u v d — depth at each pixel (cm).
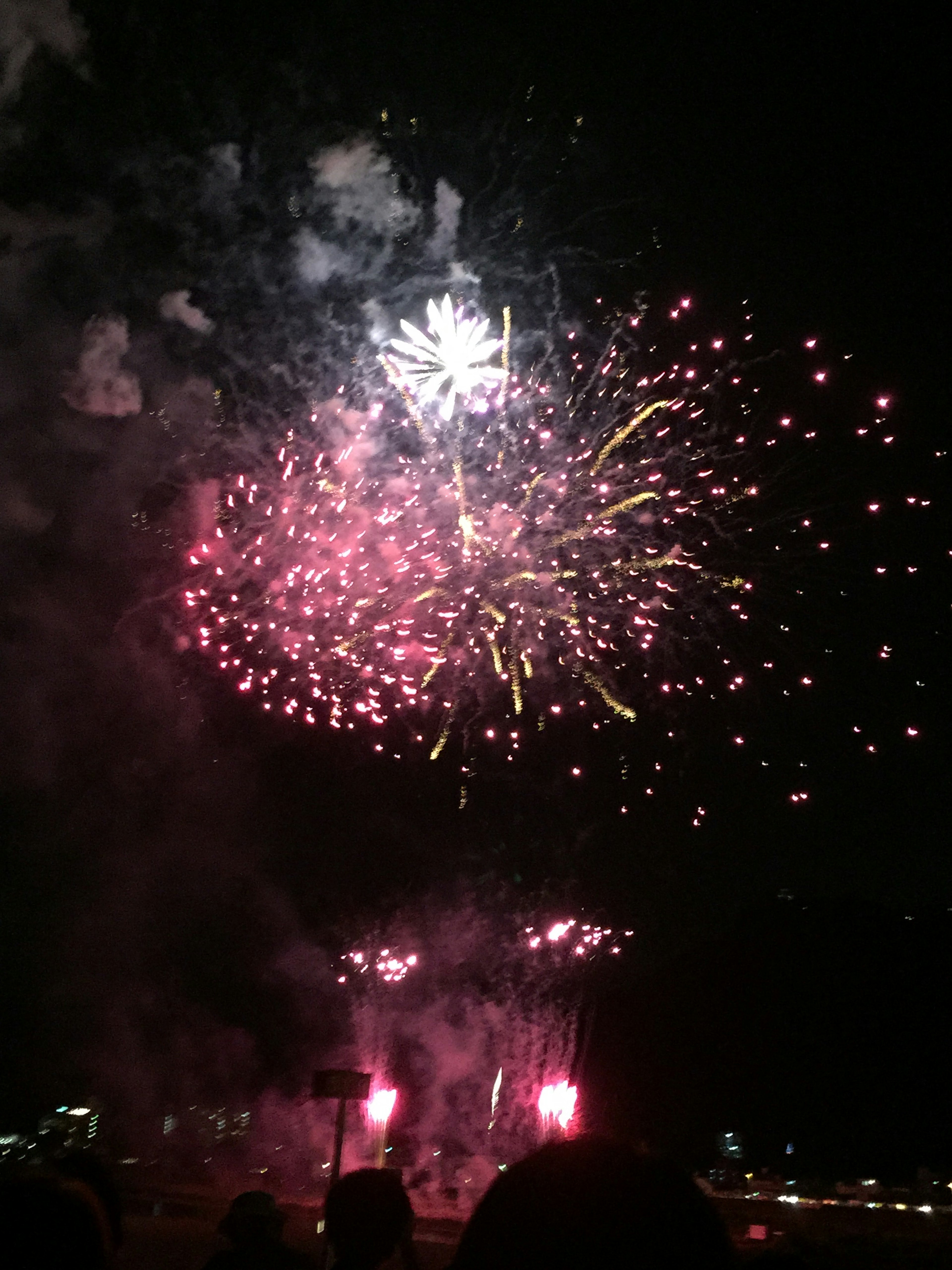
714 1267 161
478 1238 163
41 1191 228
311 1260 493
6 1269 218
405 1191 368
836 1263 1235
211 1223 1777
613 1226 159
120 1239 321
